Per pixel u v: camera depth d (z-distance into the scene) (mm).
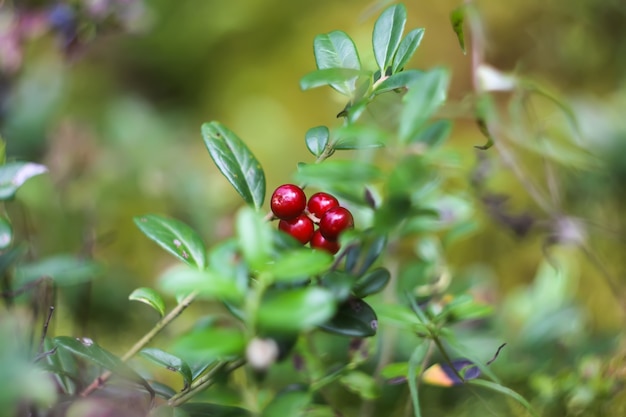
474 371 375
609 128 651
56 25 505
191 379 340
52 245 556
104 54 867
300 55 909
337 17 932
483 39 459
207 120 876
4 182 362
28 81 567
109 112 743
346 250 339
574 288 572
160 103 893
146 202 664
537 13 864
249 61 916
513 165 499
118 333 551
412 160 302
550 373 475
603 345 483
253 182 345
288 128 847
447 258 646
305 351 395
